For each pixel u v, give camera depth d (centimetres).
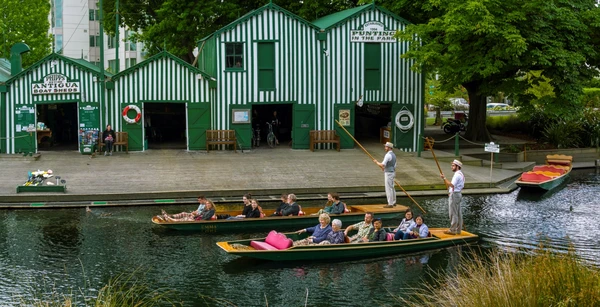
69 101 2731
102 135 2700
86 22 6078
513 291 902
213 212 1788
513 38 2478
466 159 2794
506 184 2464
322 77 2897
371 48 2916
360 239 1628
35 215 1891
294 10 3666
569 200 2212
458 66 2739
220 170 2433
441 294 1084
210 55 2888
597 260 1491
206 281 1376
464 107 5681
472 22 2562
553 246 1616
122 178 2275
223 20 3847
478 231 1780
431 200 2177
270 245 1545
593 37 2894
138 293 1297
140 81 2759
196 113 2819
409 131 2969
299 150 2891
